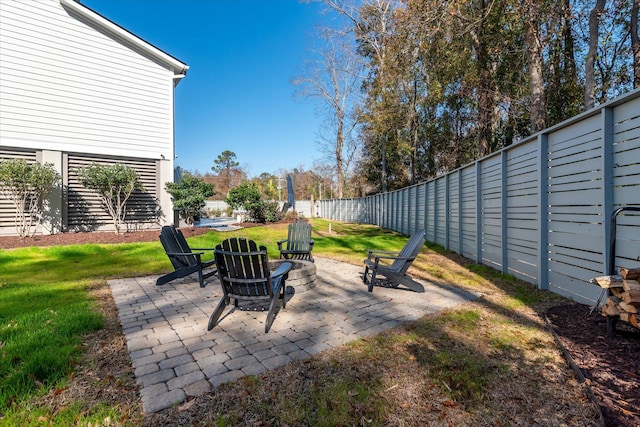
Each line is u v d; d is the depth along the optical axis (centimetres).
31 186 825
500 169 591
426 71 1526
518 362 251
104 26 976
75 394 209
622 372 228
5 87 848
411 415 191
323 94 2866
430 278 553
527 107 1009
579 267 389
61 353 257
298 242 680
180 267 516
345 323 337
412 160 2008
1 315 348
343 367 244
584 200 376
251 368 242
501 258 582
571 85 910
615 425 178
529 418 188
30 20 877
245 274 327
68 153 938
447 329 317
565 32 841
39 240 823
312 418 188
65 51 924
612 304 275
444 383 221
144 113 1055
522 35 909
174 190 1066
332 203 2888
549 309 372
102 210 991
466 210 772
